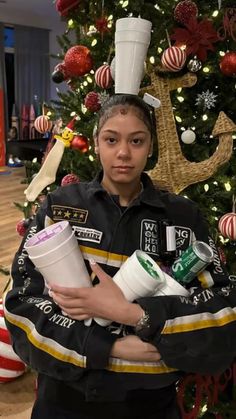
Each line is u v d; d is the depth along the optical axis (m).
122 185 0.98
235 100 1.69
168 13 1.62
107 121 0.93
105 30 1.76
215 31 1.57
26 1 6.72
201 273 1.00
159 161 1.61
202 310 0.91
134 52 1.17
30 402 1.96
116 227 0.97
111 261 0.96
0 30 7.36
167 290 0.92
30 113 7.99
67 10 1.88
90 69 1.80
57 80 1.99
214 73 1.65
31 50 7.90
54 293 0.89
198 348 0.89
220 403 1.49
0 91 7.49
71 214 0.99
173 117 1.60
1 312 2.03
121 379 0.91
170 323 0.88
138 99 0.96
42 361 0.91
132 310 0.87
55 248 0.86
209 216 1.66
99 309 0.87
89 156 1.83
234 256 1.69
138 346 0.89
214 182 1.67
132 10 1.68
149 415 0.98
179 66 1.49
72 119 1.92
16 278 1.02
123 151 0.92
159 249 0.98
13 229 4.31
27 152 6.42
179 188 1.61
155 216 1.00
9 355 2.01
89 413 0.96
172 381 0.93
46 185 1.82
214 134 1.55
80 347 0.88
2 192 5.90
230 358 0.93
